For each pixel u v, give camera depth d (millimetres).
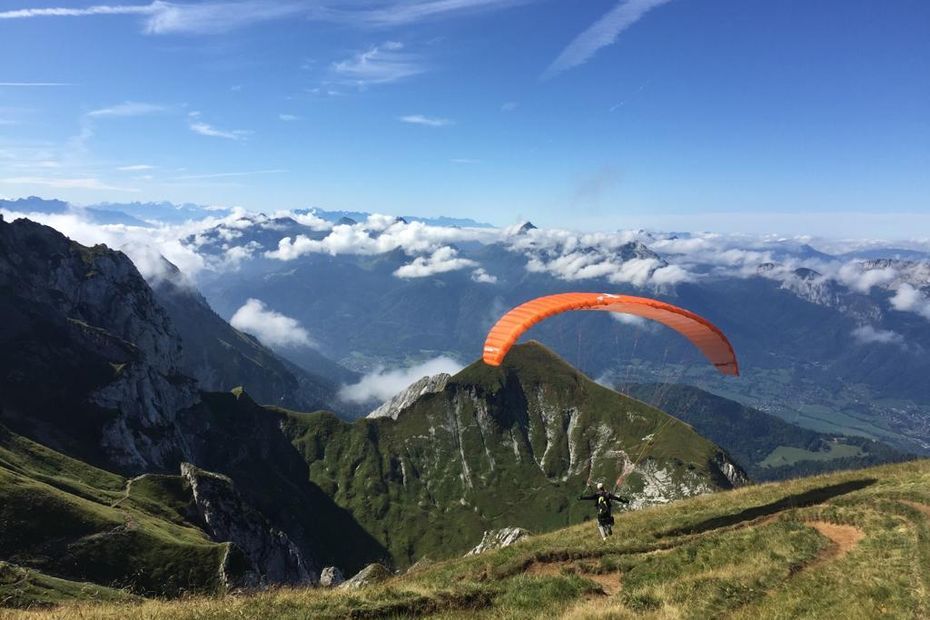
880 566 16234
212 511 126125
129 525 89375
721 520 24297
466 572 21641
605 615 14578
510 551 24359
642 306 26797
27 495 84562
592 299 27656
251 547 129500
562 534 27719
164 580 82812
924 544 16844
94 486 117125
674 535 23406
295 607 15766
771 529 20781
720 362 31188
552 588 17297
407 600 16297
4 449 111625
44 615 16094
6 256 187000
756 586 16266
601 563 19938
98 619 15398
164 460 168875
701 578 17188
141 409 172500
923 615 12961
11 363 150000
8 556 75500
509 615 15352
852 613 13531
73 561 79312
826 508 22422
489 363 26109
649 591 16828
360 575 28422
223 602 16422
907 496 21734
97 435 149250
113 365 172125
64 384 155250
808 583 15961
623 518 30438
